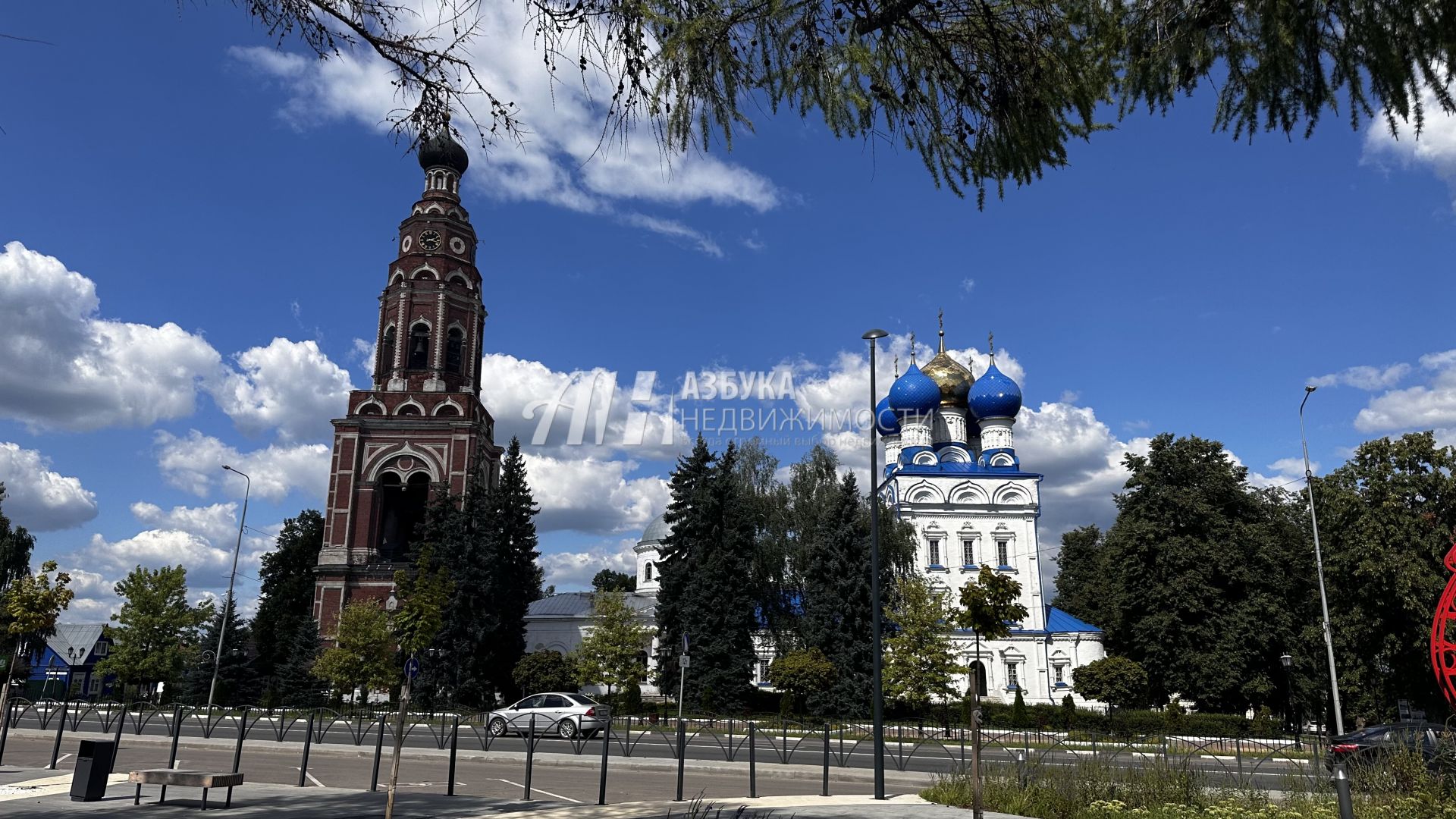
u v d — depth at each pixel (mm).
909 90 6621
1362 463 43844
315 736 30641
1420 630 41156
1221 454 50125
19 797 14969
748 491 55062
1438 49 5594
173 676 53562
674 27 5883
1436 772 14609
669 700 51125
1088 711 44969
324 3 6125
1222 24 6066
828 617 49250
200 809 14031
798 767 22031
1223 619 46438
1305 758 26422
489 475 68938
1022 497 62812
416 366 65688
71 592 21828
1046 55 6305
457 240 68938
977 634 14453
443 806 14555
